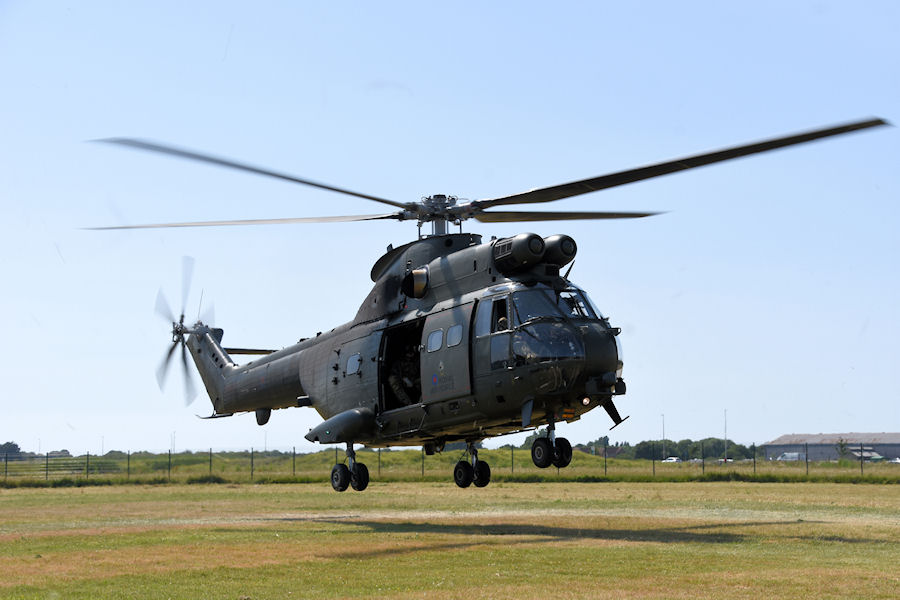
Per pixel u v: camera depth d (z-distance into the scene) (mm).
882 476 52844
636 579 14406
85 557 17969
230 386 35594
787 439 196625
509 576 14852
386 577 14914
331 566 16312
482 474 27859
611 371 21844
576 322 21844
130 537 21953
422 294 25312
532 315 21875
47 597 13312
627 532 22156
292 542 20375
